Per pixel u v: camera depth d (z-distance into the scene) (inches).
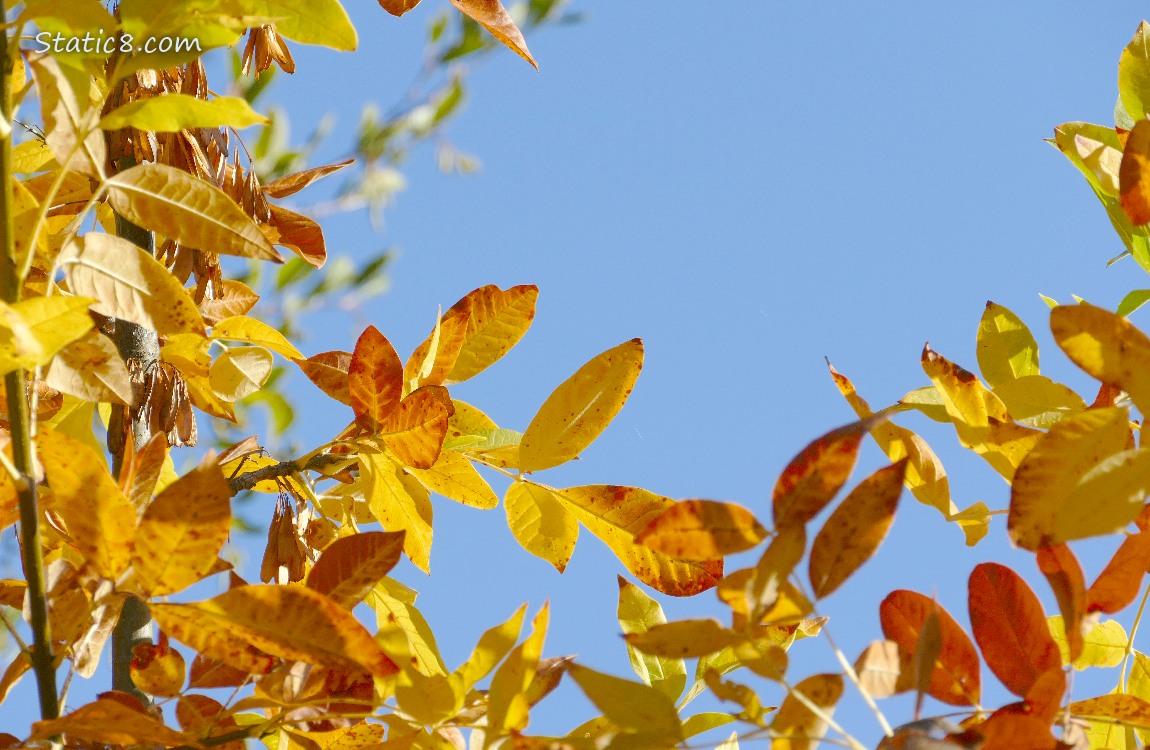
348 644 69.6
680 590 76.2
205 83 80.5
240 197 82.4
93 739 69.6
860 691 67.9
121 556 69.2
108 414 83.9
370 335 76.8
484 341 80.0
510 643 70.9
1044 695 68.8
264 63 84.0
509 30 76.7
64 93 70.2
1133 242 76.7
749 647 68.5
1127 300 77.2
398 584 78.0
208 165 80.4
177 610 69.4
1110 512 67.4
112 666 79.9
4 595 75.6
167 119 69.0
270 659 70.1
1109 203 76.9
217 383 81.7
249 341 80.8
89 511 68.9
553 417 76.4
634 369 76.4
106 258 71.4
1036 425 72.9
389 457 78.3
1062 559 68.9
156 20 69.9
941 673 70.9
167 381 81.8
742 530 68.8
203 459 68.9
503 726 69.4
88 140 70.6
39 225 69.5
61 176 69.6
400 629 70.9
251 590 69.4
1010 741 68.3
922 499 72.7
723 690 68.4
